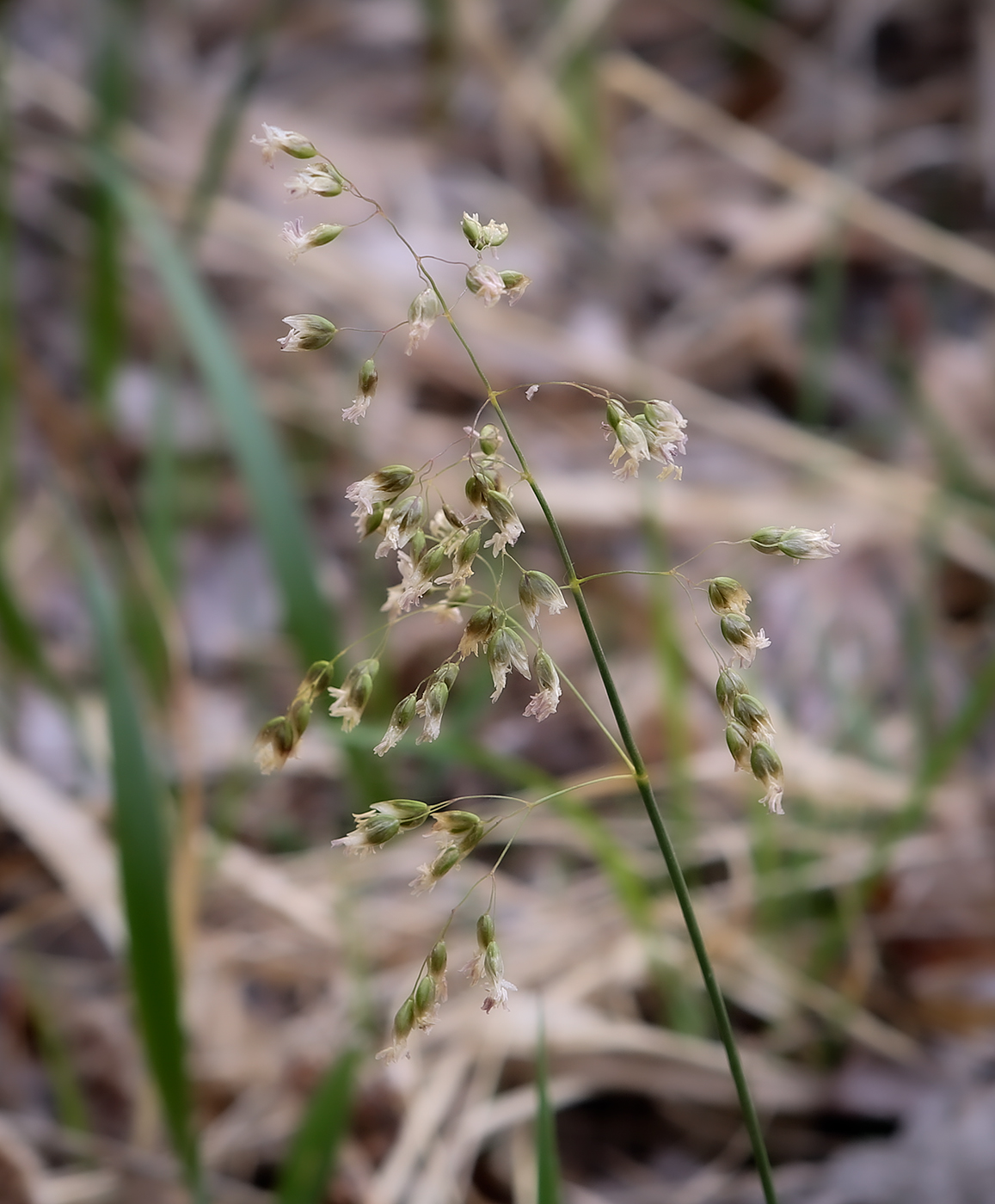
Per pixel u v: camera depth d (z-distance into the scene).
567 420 0.79
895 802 0.51
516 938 0.48
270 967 0.48
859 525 0.68
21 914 0.49
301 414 0.75
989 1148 0.42
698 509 0.68
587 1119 0.44
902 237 0.80
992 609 0.66
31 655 0.51
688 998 0.46
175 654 0.50
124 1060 0.45
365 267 0.85
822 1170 0.42
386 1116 0.43
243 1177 0.43
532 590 0.33
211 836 0.52
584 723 0.60
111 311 0.67
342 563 0.70
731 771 0.53
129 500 0.71
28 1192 0.42
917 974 0.48
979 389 0.78
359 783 0.50
